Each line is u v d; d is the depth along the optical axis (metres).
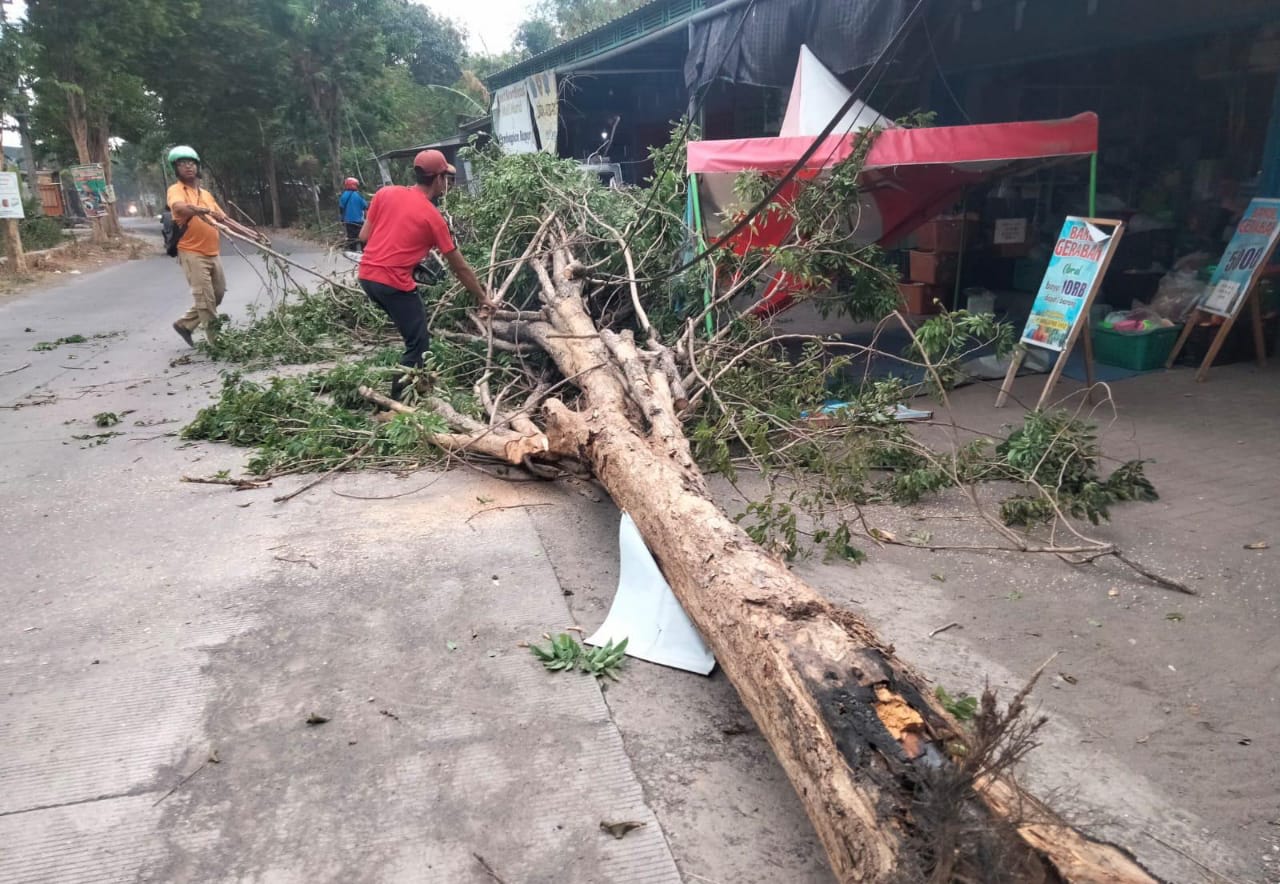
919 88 9.50
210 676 2.96
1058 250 6.10
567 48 14.99
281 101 32.22
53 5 20.59
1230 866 2.15
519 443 4.77
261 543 4.02
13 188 15.62
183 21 26.22
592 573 3.73
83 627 3.29
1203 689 2.88
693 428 5.21
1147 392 6.36
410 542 4.02
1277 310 7.17
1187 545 3.93
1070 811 2.33
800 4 7.41
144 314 11.59
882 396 5.00
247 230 8.70
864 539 4.11
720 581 2.69
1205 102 8.16
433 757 2.55
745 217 5.37
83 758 2.55
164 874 2.13
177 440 5.70
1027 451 4.59
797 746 2.06
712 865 2.15
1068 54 9.18
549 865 2.15
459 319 7.75
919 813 1.73
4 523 4.31
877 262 6.66
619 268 7.17
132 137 28.08
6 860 2.17
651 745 2.61
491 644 3.15
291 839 2.24
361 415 5.97
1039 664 3.04
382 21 33.78
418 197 5.92
